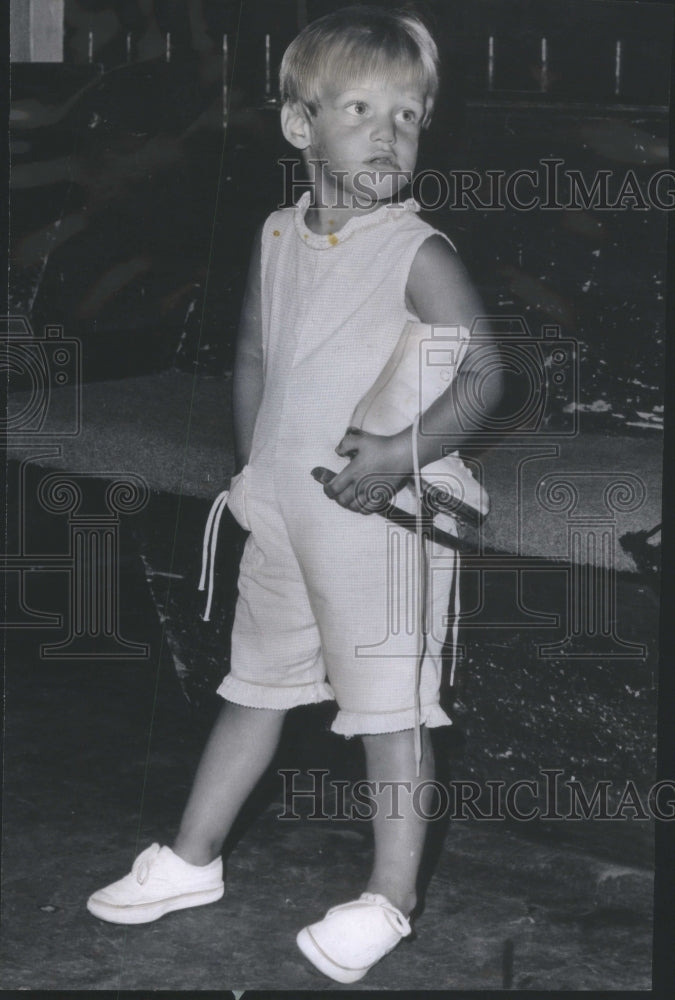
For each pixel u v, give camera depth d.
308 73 2.08
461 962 2.09
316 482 2.07
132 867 2.21
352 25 2.08
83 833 2.32
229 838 2.32
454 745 2.33
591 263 2.19
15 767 2.47
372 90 2.06
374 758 2.11
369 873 2.24
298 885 2.22
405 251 2.05
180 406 2.53
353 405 2.06
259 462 2.11
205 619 2.47
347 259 2.07
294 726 2.38
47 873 2.24
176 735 2.55
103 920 2.16
